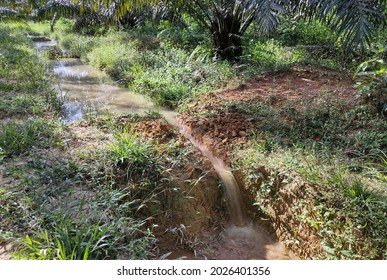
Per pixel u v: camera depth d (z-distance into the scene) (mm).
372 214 2201
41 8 7066
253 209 2914
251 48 6641
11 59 6023
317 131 3373
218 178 2961
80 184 2445
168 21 7824
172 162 2828
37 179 2404
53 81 5570
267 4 3232
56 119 3621
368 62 4195
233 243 2689
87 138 3145
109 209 2207
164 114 4316
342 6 2988
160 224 2516
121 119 3627
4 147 2783
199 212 2744
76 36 9711
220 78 5070
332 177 2549
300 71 5137
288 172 2695
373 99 3668
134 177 2600
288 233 2611
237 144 3285
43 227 1954
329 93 4113
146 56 6305
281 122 3553
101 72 6371
